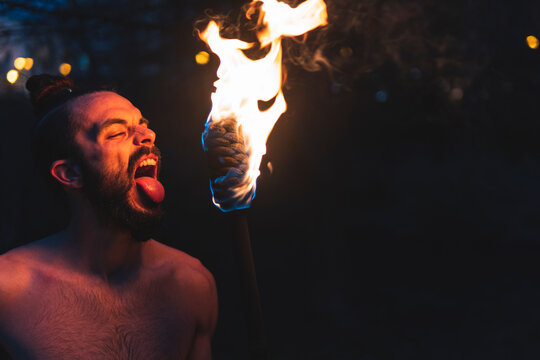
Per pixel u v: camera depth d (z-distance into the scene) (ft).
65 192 4.36
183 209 23.18
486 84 12.37
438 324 19.02
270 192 23.62
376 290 22.47
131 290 4.48
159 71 15.35
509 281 23.73
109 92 4.51
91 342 4.24
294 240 23.02
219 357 16.72
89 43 14.89
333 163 18.17
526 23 12.21
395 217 31.45
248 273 3.50
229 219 3.51
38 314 4.17
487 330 18.31
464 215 31.89
